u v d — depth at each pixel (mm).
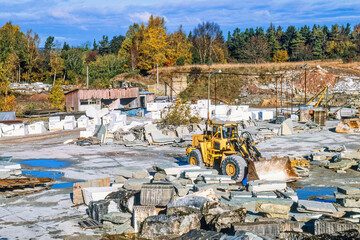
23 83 83125
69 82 93875
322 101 56281
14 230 11680
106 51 133875
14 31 103750
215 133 17750
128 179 14430
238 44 110375
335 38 120375
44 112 52375
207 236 9305
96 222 12117
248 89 72312
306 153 24281
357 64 81875
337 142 28703
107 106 57562
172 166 16297
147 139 30531
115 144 30281
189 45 97062
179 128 32531
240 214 10602
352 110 49594
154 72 80000
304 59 106812
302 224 10594
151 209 11516
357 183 16938
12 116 44844
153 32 84375
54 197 15375
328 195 14898
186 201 11375
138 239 10766
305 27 119000
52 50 95500
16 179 17188
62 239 10914
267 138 31594
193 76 76688
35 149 29156
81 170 20922
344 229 9672
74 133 38000
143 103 62281
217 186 13945
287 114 49125
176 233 10602
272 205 11109
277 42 111312
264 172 16250
